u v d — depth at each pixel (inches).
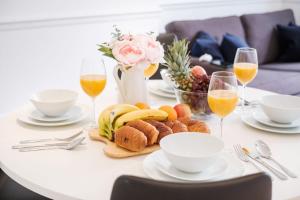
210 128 58.7
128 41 58.4
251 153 50.3
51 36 122.2
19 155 50.1
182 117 56.0
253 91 78.4
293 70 154.4
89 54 132.9
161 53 60.1
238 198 33.7
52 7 120.7
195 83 60.1
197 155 45.9
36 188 42.8
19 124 61.1
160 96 74.2
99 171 45.9
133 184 33.6
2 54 113.3
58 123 59.7
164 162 45.8
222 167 44.4
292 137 56.2
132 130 49.5
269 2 192.2
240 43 142.6
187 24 148.9
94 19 130.7
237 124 60.8
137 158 49.3
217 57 139.1
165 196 33.0
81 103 70.0
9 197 60.9
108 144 52.5
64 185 42.7
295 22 190.2
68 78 129.7
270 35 169.8
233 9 178.2
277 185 42.8
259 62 166.9
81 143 53.8
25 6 114.9
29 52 118.6
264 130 58.2
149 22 146.9
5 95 116.5
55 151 51.3
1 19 110.0
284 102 62.4
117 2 136.3
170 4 155.9
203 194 32.7
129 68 61.1
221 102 51.2
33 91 122.2
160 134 51.3
